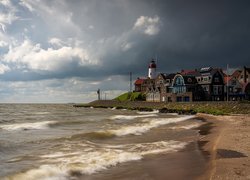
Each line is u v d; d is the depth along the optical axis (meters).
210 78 91.44
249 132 28.66
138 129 34.34
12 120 50.72
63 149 21.89
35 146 23.02
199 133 31.42
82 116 63.59
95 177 15.02
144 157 19.34
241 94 91.50
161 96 103.38
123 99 133.75
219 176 13.98
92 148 22.41
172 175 15.20
